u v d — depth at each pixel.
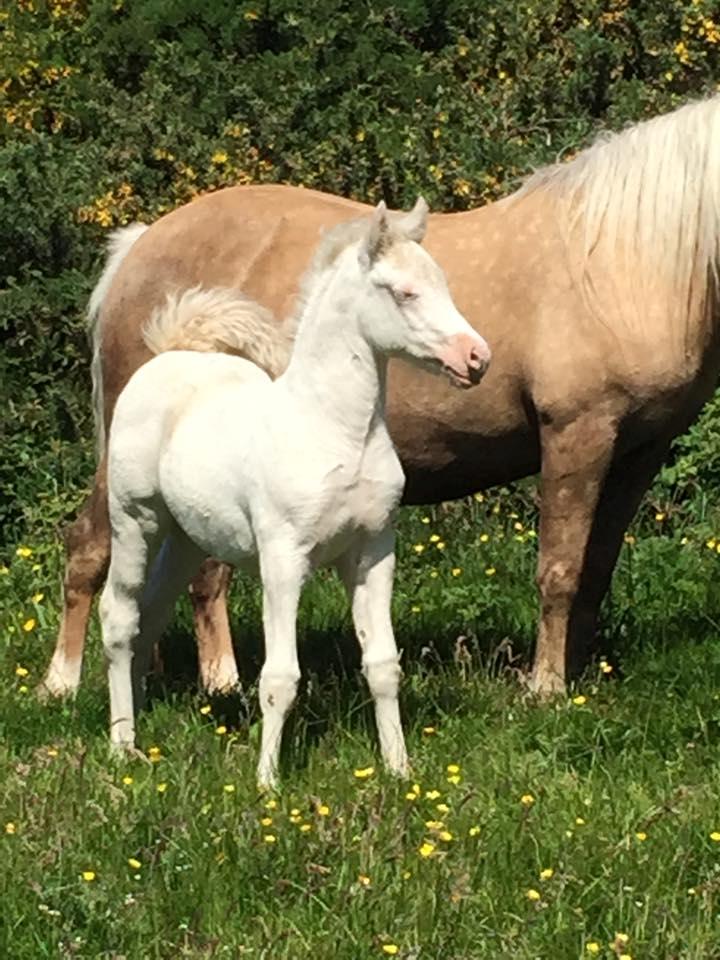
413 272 4.41
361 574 4.66
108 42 8.97
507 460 5.41
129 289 5.68
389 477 4.58
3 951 3.76
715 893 3.91
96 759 4.77
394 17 8.77
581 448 5.17
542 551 5.25
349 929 3.80
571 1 8.69
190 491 4.75
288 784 4.55
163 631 5.23
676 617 5.87
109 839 4.20
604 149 5.26
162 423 4.88
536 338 5.19
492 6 8.87
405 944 3.72
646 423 5.21
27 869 4.02
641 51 8.48
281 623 4.55
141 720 5.09
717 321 5.16
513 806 4.37
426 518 6.78
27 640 5.90
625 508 5.43
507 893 3.95
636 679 5.29
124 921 3.83
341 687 5.21
